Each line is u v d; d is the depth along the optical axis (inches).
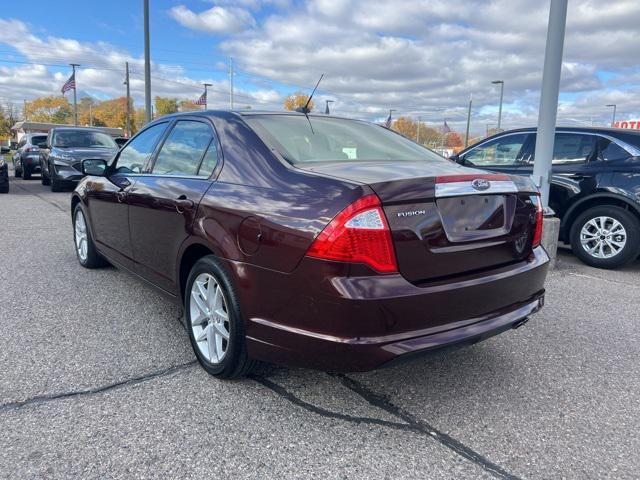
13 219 347.9
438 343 96.3
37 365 126.3
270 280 101.1
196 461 91.9
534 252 122.8
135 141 174.7
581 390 122.0
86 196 198.2
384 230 91.4
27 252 247.1
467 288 100.8
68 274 207.8
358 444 98.3
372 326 91.5
